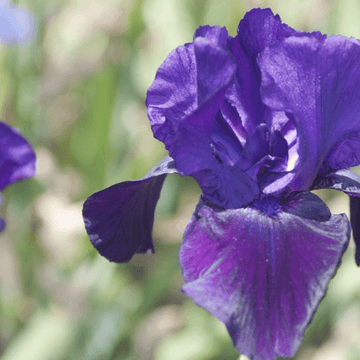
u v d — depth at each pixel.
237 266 0.60
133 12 1.07
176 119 0.63
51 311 0.99
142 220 0.66
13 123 1.04
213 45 0.60
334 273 0.59
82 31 1.05
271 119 0.64
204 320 1.01
